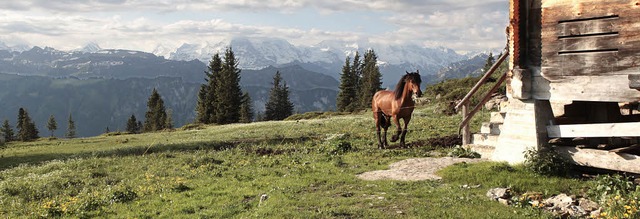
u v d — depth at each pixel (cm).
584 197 1180
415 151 2139
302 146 2742
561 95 1433
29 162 3131
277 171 1845
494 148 1744
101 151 3297
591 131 1373
